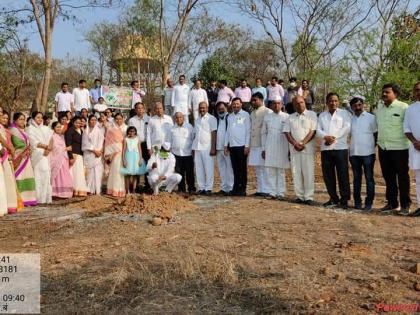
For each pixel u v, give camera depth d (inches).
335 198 338.3
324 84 655.8
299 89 590.2
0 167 329.4
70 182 415.2
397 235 249.0
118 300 172.2
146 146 437.7
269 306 163.0
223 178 410.9
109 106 588.1
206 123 405.7
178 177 395.2
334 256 213.3
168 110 609.9
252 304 166.2
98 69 1366.9
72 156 422.6
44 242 252.2
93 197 378.6
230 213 307.9
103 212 323.9
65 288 184.2
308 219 286.7
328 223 276.2
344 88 568.1
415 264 194.5
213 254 218.1
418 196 300.8
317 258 211.0
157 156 402.3
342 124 329.7
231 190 406.9
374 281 183.0
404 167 309.4
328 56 863.1
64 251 231.9
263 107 385.4
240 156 384.5
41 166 387.5
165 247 230.4
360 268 197.9
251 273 193.3
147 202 324.5
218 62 1114.7
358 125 323.0
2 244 251.0
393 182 317.1
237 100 386.6
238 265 202.7
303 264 203.3
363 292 172.4
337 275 187.5
